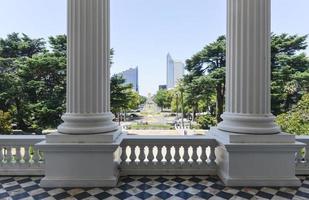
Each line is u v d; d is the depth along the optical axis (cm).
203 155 601
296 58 1762
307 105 1308
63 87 1830
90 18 545
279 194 488
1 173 592
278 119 1316
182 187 521
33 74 1858
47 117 1766
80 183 524
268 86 564
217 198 468
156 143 594
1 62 1889
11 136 610
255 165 536
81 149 525
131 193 489
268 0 561
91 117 542
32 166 597
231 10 587
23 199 462
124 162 596
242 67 562
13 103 1842
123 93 1938
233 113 577
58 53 1909
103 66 567
